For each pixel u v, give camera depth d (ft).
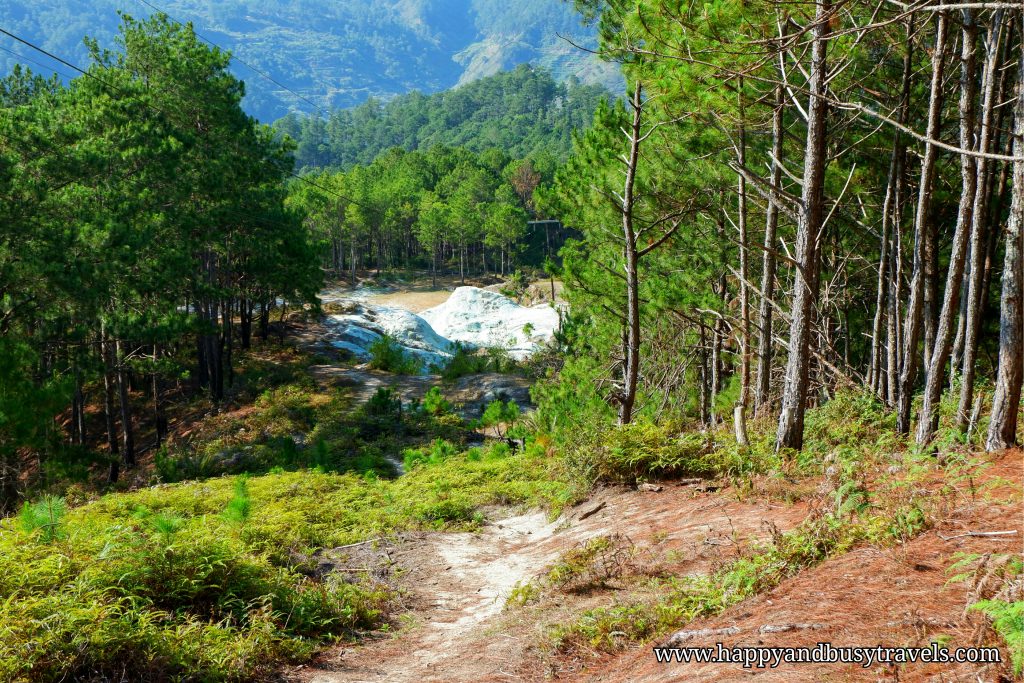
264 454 83.66
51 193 74.95
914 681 12.09
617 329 60.23
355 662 22.22
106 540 25.35
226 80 122.42
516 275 314.35
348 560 34.58
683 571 23.85
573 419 56.90
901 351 54.54
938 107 33.65
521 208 357.61
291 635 23.77
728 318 52.13
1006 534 17.75
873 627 14.44
